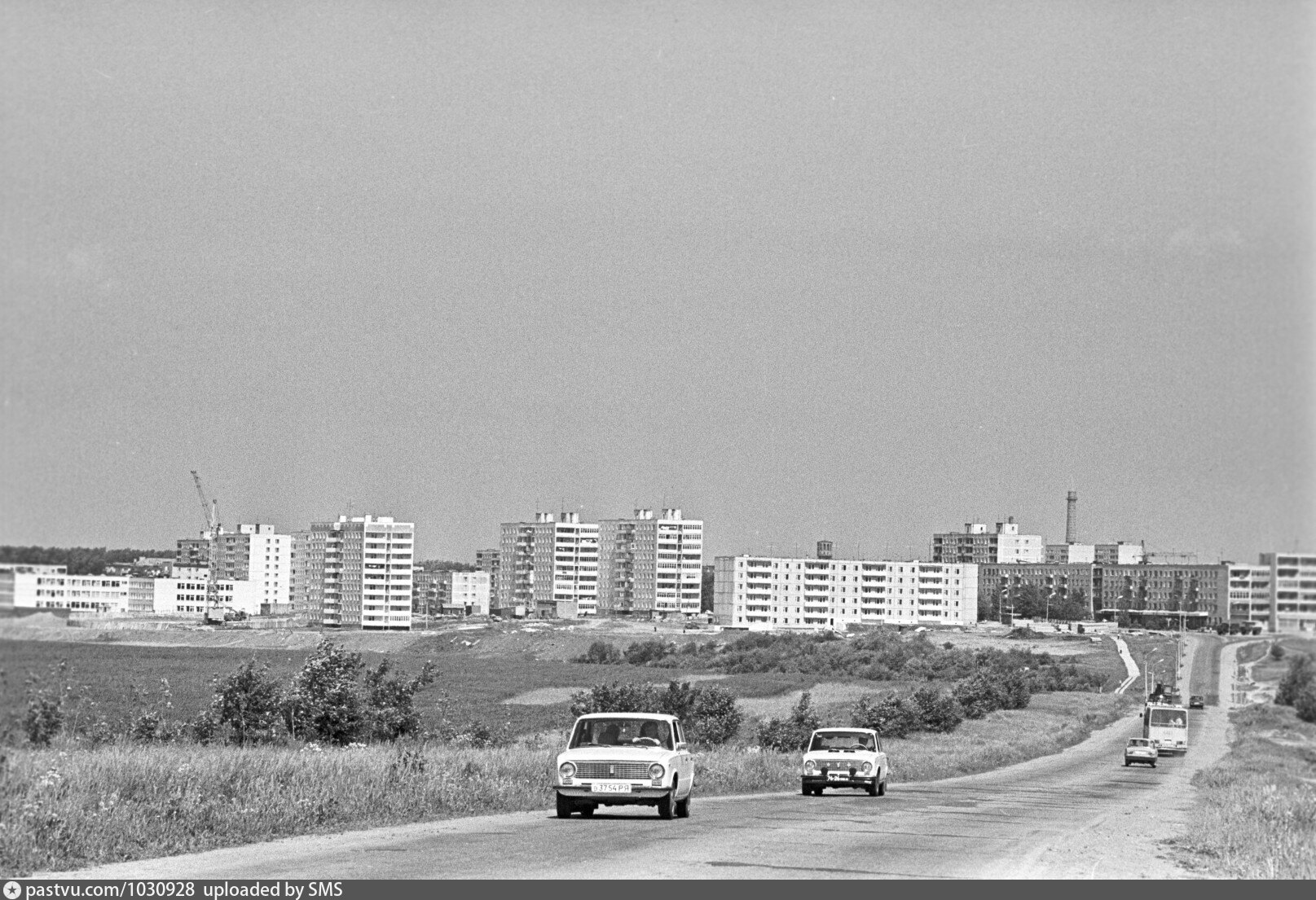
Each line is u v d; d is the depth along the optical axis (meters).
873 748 115.38
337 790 76.62
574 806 78.12
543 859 56.81
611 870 53.72
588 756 76.69
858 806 96.25
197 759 81.50
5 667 80.50
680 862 56.69
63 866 53.97
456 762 97.75
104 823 59.81
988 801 107.88
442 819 76.38
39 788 61.09
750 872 53.84
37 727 78.75
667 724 80.75
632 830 70.81
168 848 58.84
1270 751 177.12
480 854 58.81
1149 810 102.31
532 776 96.50
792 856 59.84
